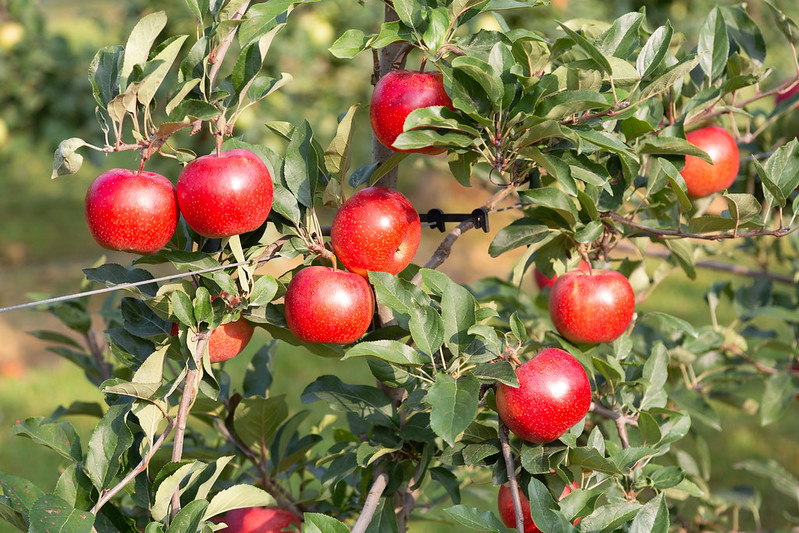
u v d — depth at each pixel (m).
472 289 3.17
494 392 2.00
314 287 1.84
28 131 7.57
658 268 3.08
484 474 3.20
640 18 2.07
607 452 2.26
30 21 7.52
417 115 1.77
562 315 2.29
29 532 1.54
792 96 3.02
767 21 6.77
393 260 1.95
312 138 1.96
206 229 1.74
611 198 2.35
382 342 1.80
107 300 3.06
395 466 2.15
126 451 1.96
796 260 3.62
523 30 2.00
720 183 2.51
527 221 2.30
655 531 1.60
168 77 6.61
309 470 2.84
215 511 1.80
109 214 1.69
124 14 7.64
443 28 1.85
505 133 1.87
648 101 2.33
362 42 1.87
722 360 3.42
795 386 3.38
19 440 6.45
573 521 1.73
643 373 2.35
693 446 6.52
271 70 7.56
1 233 12.12
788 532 3.34
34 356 8.34
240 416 2.33
